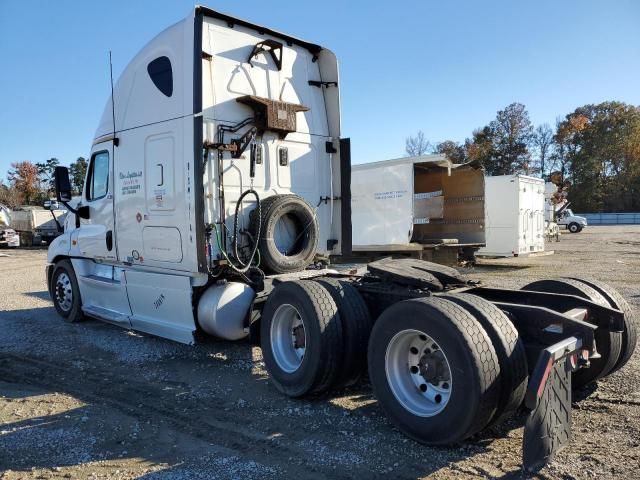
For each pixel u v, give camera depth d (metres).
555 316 3.79
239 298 5.77
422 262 5.31
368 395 4.93
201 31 5.68
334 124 7.03
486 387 3.43
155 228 6.30
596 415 4.24
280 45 6.40
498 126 73.31
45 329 7.96
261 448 3.84
